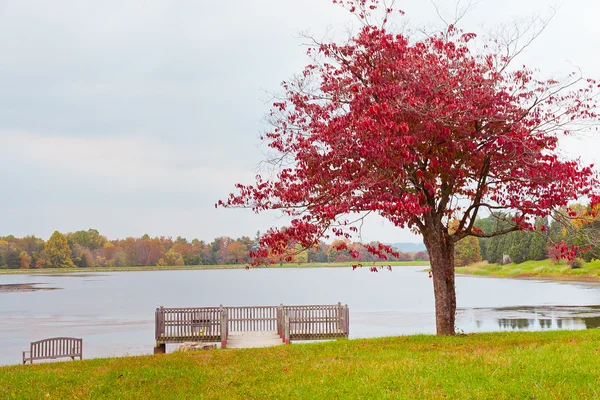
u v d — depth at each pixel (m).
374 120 16.14
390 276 168.62
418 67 17.47
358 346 16.36
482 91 18.05
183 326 25.73
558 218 18.59
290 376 12.25
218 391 11.55
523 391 9.74
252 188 18.67
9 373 14.86
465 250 168.00
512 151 17.62
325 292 86.81
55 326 44.06
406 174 16.47
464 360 12.26
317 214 17.14
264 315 27.94
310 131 19.67
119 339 36.00
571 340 15.42
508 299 61.19
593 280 94.12
